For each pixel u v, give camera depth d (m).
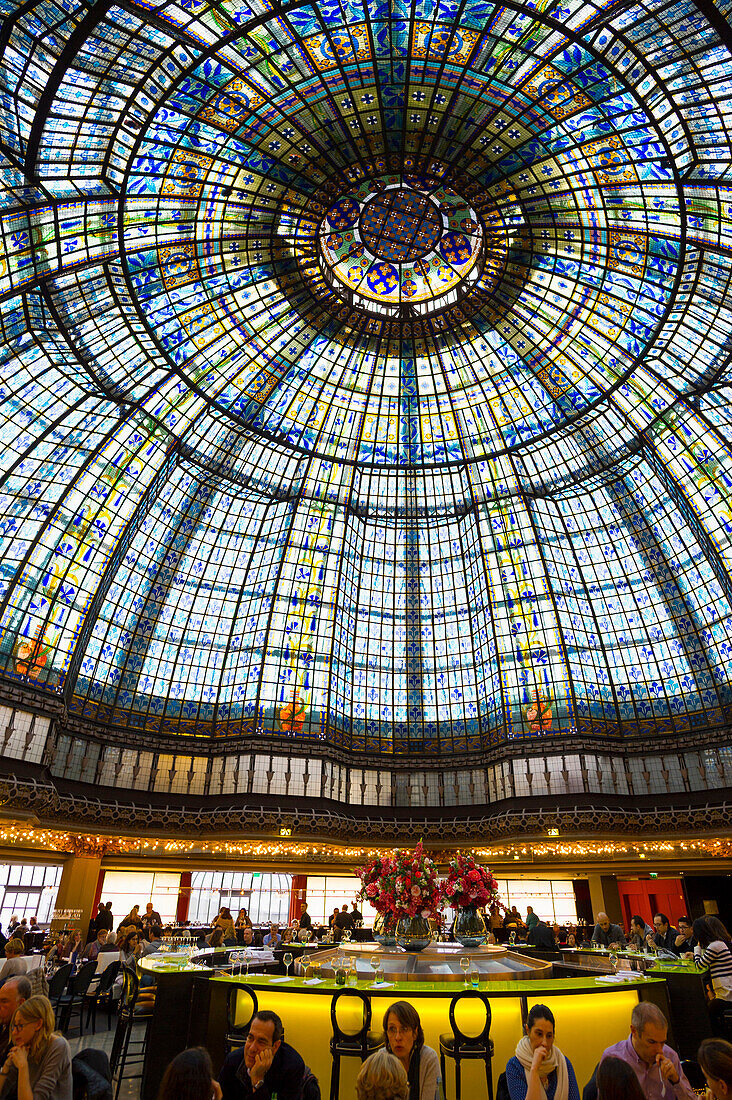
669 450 34.25
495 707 36.06
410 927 12.39
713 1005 10.22
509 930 23.81
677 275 27.86
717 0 18.59
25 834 27.84
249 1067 5.97
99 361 29.47
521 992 8.56
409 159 27.70
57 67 19.31
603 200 26.95
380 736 37.75
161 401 32.88
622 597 36.53
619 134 24.44
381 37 23.28
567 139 25.47
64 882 29.98
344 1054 8.45
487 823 34.50
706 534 33.59
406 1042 6.09
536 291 31.70
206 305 30.78
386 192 29.11
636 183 25.69
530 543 37.19
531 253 30.27
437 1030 9.29
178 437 34.16
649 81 22.38
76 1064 6.12
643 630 35.75
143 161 24.30
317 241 30.39
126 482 32.84
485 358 35.22
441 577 40.59
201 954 12.99
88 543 31.38
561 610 35.91
